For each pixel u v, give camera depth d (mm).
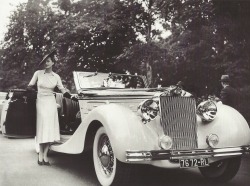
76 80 5961
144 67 12750
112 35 12648
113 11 12867
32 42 23234
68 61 13664
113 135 3850
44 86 5523
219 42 10758
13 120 5609
